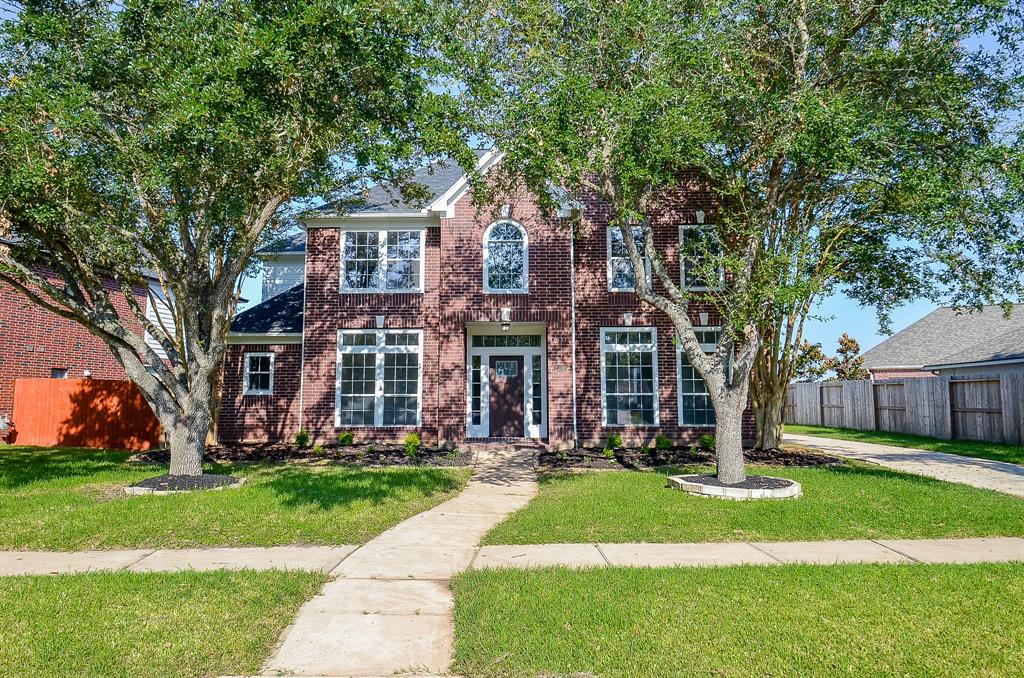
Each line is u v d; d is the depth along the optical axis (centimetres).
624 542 716
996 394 1761
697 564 621
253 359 1769
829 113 863
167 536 739
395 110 955
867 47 1034
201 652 431
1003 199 925
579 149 930
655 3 912
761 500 901
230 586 555
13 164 865
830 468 1238
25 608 496
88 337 2028
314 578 586
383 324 1692
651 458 1410
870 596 508
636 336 1644
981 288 1205
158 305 2220
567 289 1600
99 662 411
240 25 878
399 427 1664
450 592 559
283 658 431
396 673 411
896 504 873
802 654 403
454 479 1179
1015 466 1323
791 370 1542
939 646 413
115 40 920
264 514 832
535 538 732
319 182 1033
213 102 820
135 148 902
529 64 936
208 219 1066
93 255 1079
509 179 1351
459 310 1600
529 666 401
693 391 1620
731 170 1114
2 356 1761
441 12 895
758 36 1061
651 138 917
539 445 1558
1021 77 950
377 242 1731
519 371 1750
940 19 909
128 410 1666
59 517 803
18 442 1725
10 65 917
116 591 539
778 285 962
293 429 1728
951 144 973
